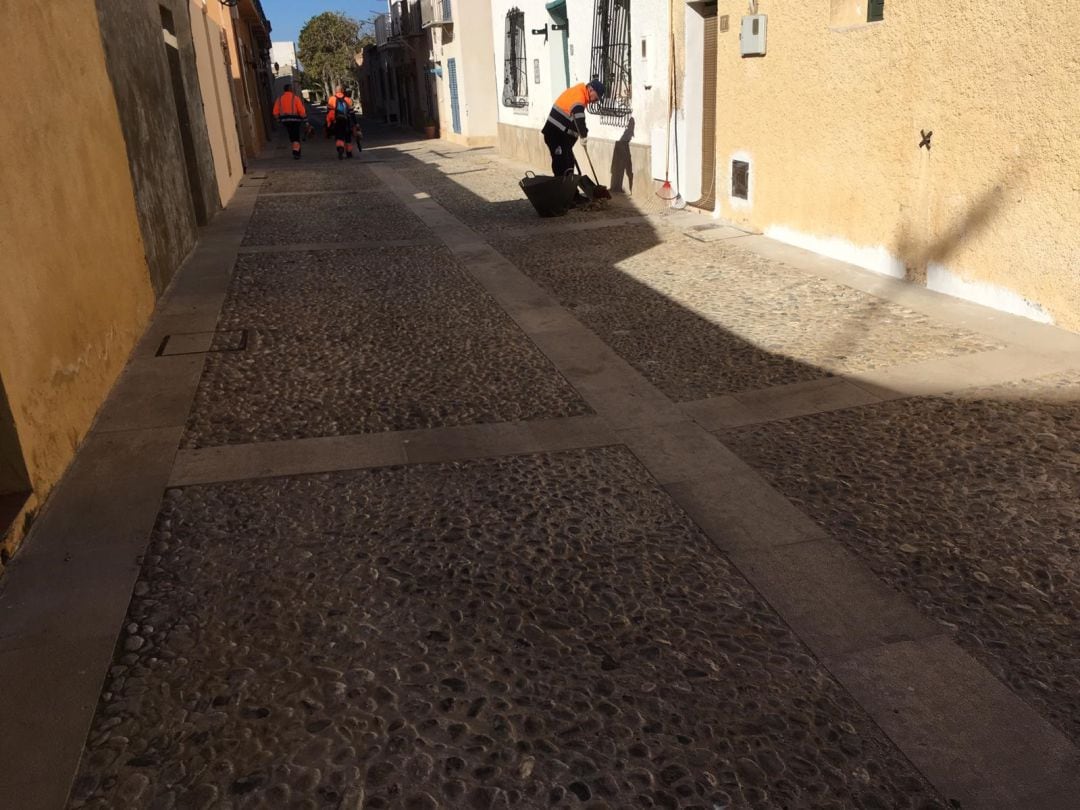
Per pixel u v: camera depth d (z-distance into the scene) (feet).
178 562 10.78
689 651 8.90
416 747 7.67
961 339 17.58
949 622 9.21
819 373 16.48
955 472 12.37
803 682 8.40
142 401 16.22
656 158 36.83
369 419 15.24
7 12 13.37
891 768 7.34
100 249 17.13
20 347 12.03
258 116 98.58
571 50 46.03
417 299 23.44
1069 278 17.21
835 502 11.78
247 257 29.50
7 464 11.51
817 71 24.44
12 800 7.16
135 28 24.12
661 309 21.40
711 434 14.14
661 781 7.26
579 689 8.38
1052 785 7.09
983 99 18.62
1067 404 14.24
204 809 7.06
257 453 13.85
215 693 8.44
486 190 45.68
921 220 21.16
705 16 32.09
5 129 12.53
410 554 10.84
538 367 17.67
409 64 117.70
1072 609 9.32
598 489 12.42
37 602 9.91
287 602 9.90
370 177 55.83
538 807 7.01
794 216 26.78
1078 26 16.07
